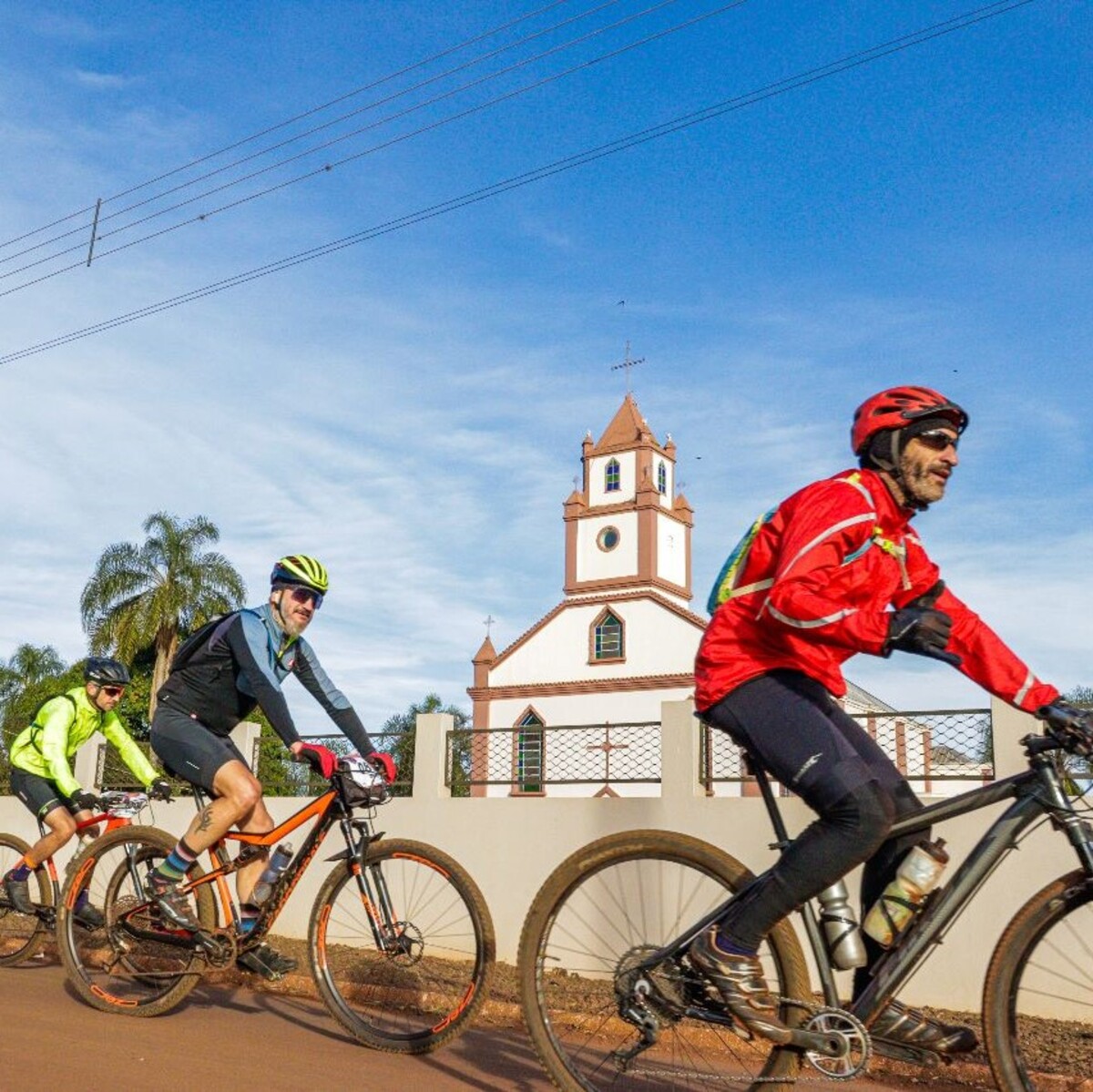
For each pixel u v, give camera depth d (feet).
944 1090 14.10
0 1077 12.16
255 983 19.62
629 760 28.04
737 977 10.37
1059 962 11.56
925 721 23.08
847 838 9.86
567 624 142.92
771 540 10.45
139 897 16.69
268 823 16.58
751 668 10.52
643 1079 11.19
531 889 26.27
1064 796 9.99
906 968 10.08
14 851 23.81
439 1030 13.93
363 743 16.05
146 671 113.70
